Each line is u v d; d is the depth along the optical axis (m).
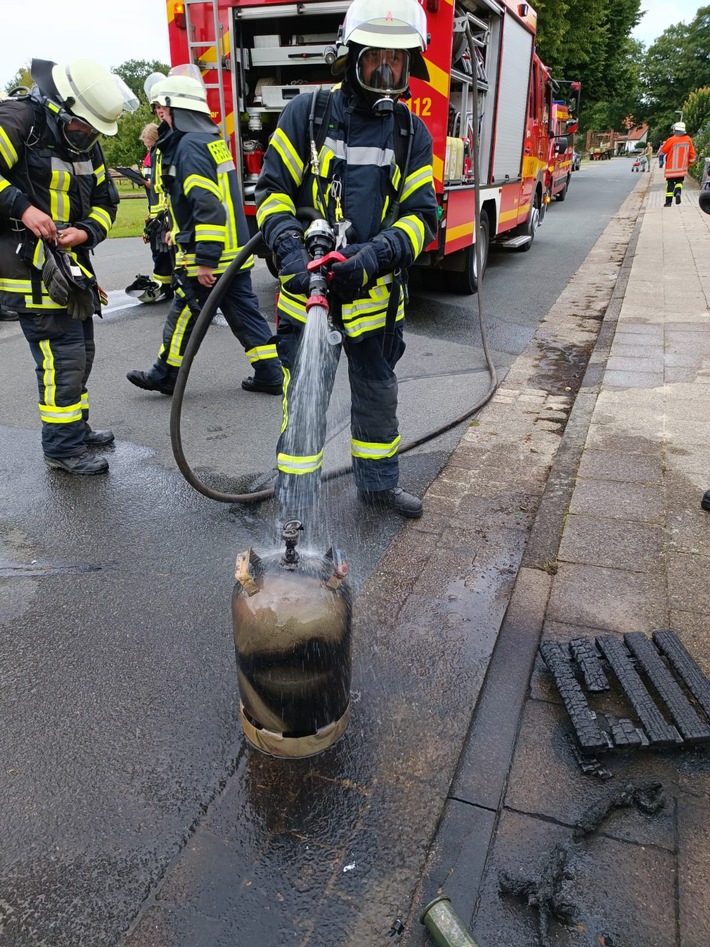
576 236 13.48
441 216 6.48
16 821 1.88
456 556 3.06
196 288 4.46
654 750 2.02
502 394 5.12
